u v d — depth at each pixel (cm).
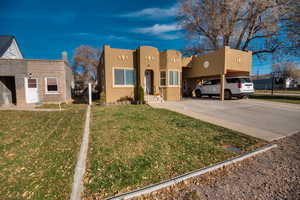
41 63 1211
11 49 1653
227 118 673
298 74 4009
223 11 1761
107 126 539
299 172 271
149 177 250
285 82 3625
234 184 240
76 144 385
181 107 970
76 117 700
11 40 1608
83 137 434
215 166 283
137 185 231
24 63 1161
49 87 1245
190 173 259
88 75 3675
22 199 202
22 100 1159
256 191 223
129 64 1285
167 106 1017
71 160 305
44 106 1085
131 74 1296
